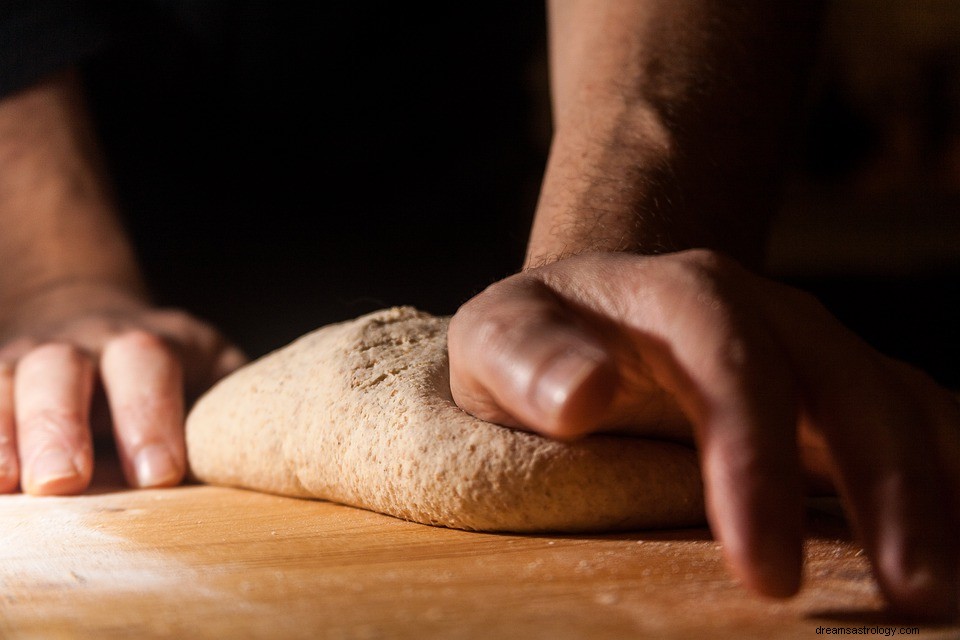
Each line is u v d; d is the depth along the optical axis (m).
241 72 0.60
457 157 0.63
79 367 0.45
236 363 0.51
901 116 1.03
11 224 0.54
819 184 1.05
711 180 0.38
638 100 0.40
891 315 1.03
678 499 0.33
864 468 0.27
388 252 0.63
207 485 0.43
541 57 0.78
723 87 0.40
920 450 0.27
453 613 0.27
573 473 0.32
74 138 0.56
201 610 0.28
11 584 0.30
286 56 0.60
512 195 0.64
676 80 0.40
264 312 0.63
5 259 0.54
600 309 0.29
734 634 0.25
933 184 1.03
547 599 0.28
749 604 0.27
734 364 0.27
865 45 1.03
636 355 0.30
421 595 0.28
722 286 0.28
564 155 0.40
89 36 0.55
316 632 0.26
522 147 0.64
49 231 0.54
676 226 0.37
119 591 0.29
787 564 0.24
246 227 0.63
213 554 0.32
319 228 0.63
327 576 0.30
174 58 0.59
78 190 0.56
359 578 0.29
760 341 0.27
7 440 0.42
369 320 0.40
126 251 0.56
